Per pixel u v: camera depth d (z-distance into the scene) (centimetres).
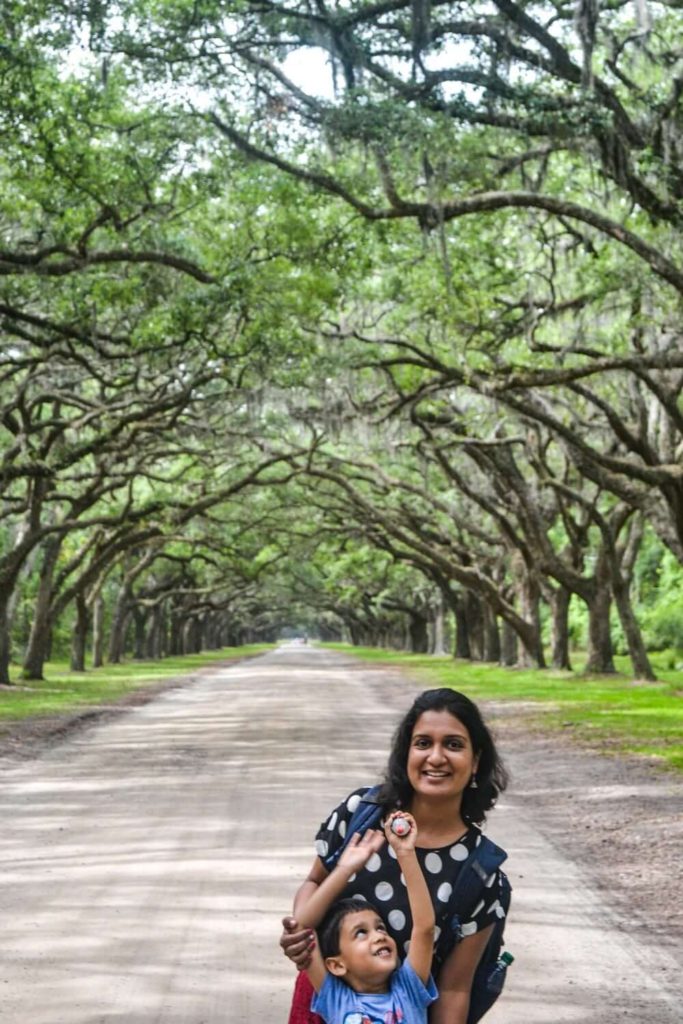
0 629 4156
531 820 1426
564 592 5425
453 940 435
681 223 2064
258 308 2988
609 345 3331
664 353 2700
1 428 4281
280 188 2497
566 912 969
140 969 799
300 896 443
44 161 2333
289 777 1778
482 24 1945
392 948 421
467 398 4541
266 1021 698
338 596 10506
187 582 9212
